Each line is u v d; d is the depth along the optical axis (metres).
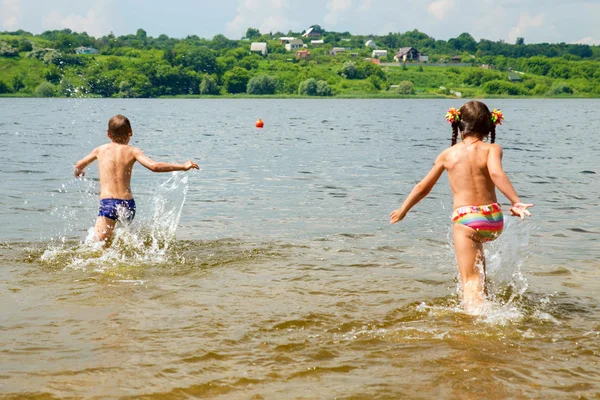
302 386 3.34
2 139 22.77
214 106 84.94
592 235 7.69
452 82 176.50
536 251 6.84
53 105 74.56
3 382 3.35
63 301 4.85
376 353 3.83
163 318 4.46
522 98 162.88
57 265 6.02
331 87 159.12
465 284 5.06
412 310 4.74
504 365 3.65
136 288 5.26
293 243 7.18
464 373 3.52
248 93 150.25
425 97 157.62
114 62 131.62
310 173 14.08
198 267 6.04
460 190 5.16
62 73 117.56
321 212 9.27
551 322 4.51
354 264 6.24
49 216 8.68
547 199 10.51
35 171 13.50
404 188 11.82
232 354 3.79
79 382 3.36
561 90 169.25
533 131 32.94
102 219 7.08
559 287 5.47
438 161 5.38
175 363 3.63
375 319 4.51
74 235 7.47
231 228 8.03
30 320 4.38
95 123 36.22
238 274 5.80
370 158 17.66
